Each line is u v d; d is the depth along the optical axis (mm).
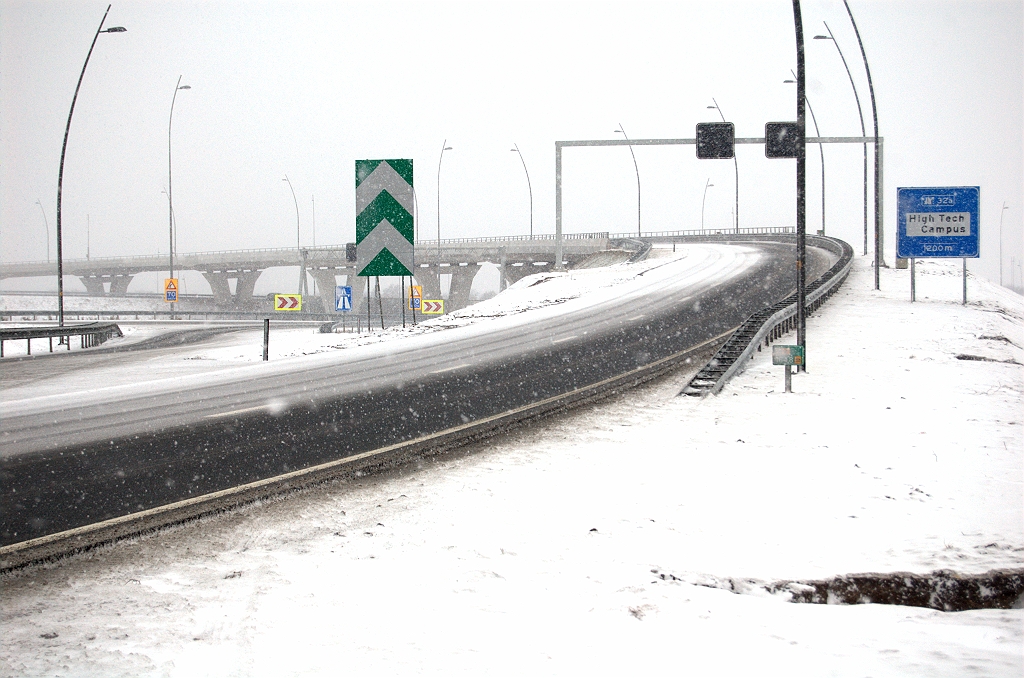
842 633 5352
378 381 18156
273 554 7230
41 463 10703
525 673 4648
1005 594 6551
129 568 6859
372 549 7359
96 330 37719
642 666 4730
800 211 18141
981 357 20859
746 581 6457
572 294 41125
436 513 8578
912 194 30078
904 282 42500
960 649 5055
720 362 18469
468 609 5812
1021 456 10914
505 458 11258
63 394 16984
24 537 7703
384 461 11023
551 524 8125
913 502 8734
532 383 17844
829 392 16312
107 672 4785
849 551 7152
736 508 8609
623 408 15109
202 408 14914
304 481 9914
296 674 4695
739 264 52281
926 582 6547
